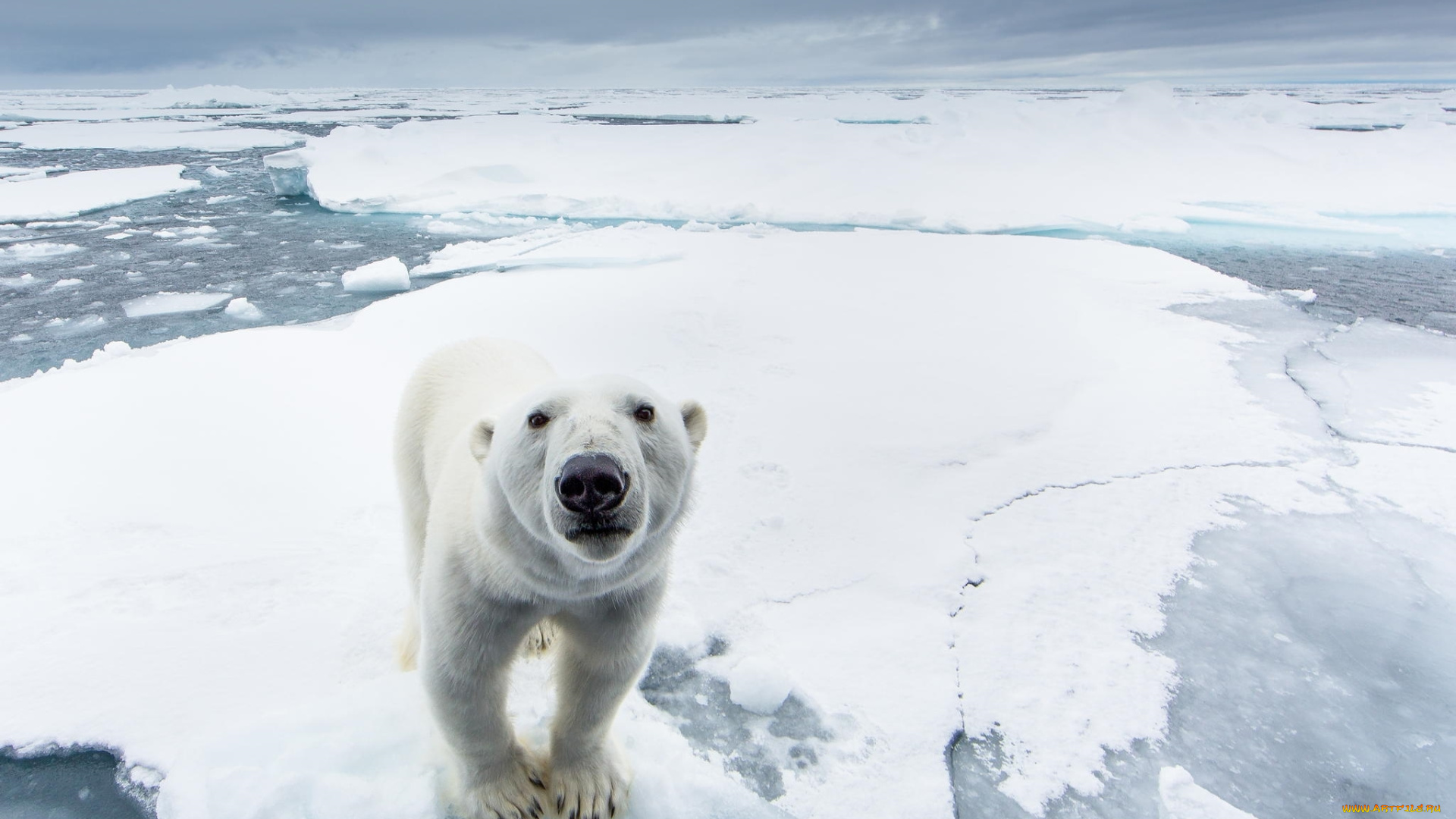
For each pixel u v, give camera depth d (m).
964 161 16.31
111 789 1.86
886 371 5.09
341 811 1.74
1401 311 6.98
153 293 7.84
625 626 1.70
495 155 17.86
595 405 1.46
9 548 2.79
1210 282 7.78
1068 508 3.44
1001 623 2.66
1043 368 5.22
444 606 1.65
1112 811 1.99
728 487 3.48
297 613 2.47
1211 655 2.56
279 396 4.16
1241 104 20.95
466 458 1.81
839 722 2.20
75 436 3.65
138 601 2.50
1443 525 3.38
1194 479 3.73
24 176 16.64
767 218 12.38
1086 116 20.05
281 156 15.02
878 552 3.03
